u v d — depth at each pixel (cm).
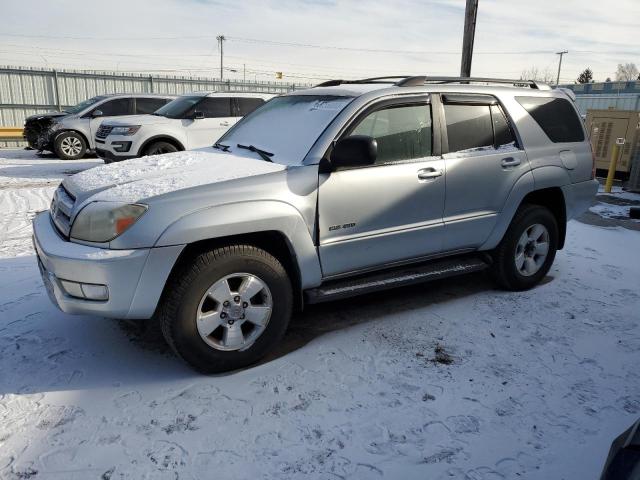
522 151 441
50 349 348
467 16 1330
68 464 244
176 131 1055
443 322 404
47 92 1983
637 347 372
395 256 386
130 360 338
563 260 568
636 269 543
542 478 244
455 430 276
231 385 312
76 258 288
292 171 335
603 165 1144
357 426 277
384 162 371
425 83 410
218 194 310
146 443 259
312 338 374
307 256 340
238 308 321
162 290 300
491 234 434
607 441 271
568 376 332
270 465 247
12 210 764
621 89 3084
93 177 350
